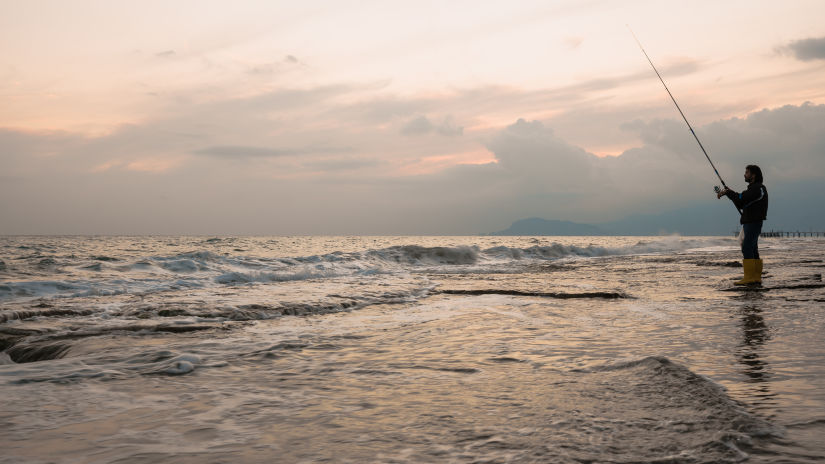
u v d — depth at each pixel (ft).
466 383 8.19
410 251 53.01
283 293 23.53
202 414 6.66
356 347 11.53
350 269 41.24
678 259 55.36
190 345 11.80
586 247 73.36
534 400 7.09
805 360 9.68
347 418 6.44
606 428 5.83
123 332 14.29
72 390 7.89
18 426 6.14
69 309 17.97
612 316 16.20
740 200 25.89
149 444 5.54
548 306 18.99
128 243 160.04
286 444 5.52
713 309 17.40
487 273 38.73
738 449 5.13
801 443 5.32
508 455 5.08
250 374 9.00
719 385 7.82
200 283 29.99
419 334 13.25
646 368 8.77
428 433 5.81
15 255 72.33
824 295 20.88
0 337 13.99
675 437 5.50
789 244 115.55
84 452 5.29
